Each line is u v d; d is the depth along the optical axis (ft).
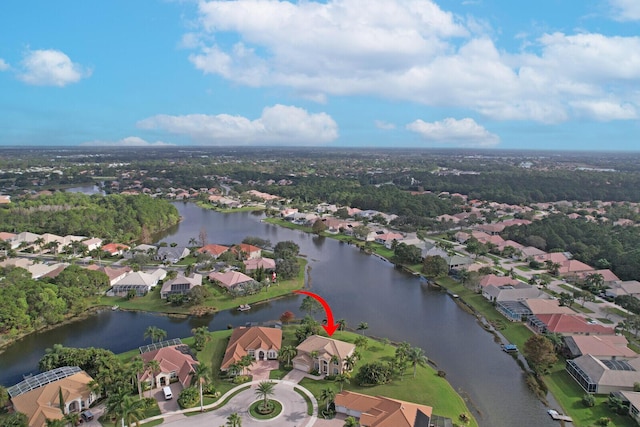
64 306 483.10
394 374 362.12
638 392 328.29
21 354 409.69
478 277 583.58
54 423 274.98
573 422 311.06
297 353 385.91
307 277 652.48
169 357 368.48
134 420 268.41
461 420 306.14
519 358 408.46
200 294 525.34
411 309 530.68
